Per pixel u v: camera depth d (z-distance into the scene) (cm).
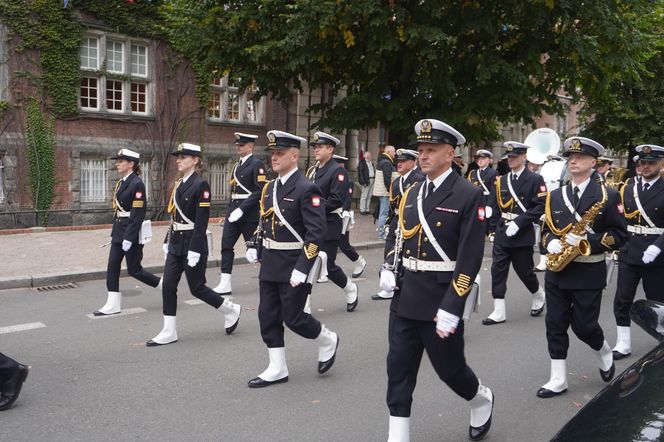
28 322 722
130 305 809
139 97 1717
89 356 600
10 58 1471
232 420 454
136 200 738
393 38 1283
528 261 751
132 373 552
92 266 1022
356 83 1533
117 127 1664
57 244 1270
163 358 594
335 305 828
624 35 1430
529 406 489
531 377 556
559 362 511
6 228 1488
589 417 252
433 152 378
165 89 1748
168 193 1770
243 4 1392
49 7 1508
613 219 491
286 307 517
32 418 454
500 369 577
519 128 3155
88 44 1603
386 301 853
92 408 474
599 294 500
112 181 1655
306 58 1361
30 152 1512
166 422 450
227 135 1892
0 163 1474
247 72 1458
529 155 1661
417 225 384
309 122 1930
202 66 1570
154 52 1720
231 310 671
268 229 524
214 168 1875
